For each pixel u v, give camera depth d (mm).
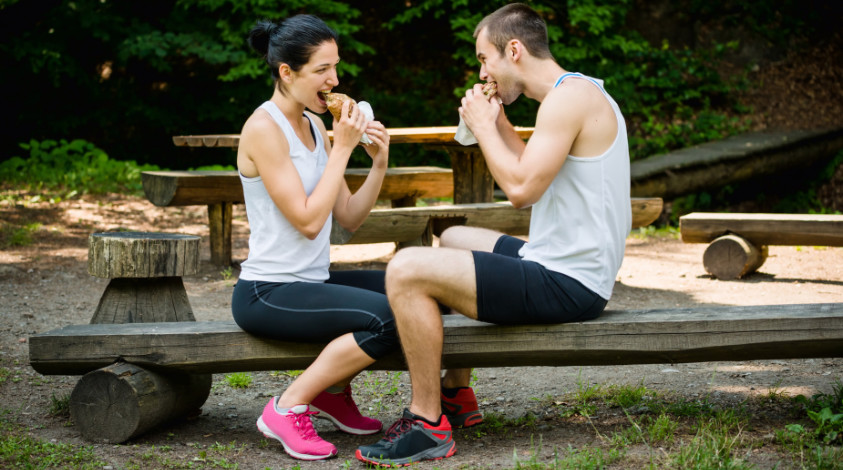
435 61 14484
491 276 2678
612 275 2803
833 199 12773
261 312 2854
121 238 3289
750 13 15180
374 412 3514
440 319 2719
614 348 2779
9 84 12609
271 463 2852
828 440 2754
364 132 2975
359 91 13633
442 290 2686
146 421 2979
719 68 14945
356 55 14195
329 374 2832
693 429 2971
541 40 2785
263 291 2867
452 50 14445
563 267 2732
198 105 13039
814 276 6656
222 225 6766
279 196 2785
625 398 3463
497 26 2787
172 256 3324
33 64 11711
